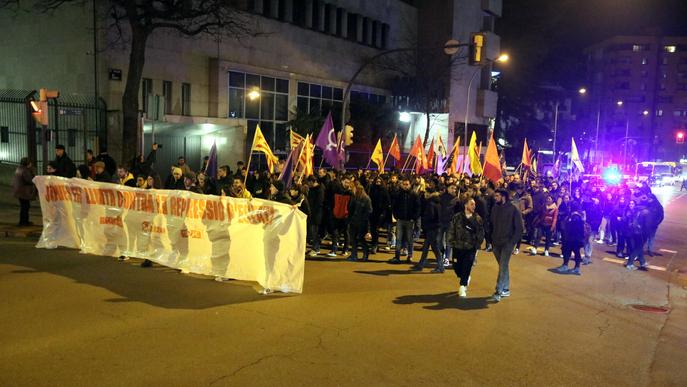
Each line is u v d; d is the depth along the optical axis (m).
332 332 7.32
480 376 6.10
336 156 17.53
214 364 6.01
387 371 6.08
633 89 115.19
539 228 15.02
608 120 117.06
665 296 10.77
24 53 25.84
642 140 93.88
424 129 47.72
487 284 10.96
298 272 9.34
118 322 7.31
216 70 28.77
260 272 9.54
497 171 19.02
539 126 71.81
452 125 47.41
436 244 11.94
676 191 55.50
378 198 13.91
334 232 13.45
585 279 11.99
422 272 11.86
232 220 9.85
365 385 5.66
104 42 23.34
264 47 32.22
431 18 47.56
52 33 24.62
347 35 40.12
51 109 19.42
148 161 17.56
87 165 15.92
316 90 37.19
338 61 38.81
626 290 11.12
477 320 8.32
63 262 10.81
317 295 9.27
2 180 19.83
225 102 29.50
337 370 6.02
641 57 114.19
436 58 46.50
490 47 51.84
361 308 8.61
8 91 23.25
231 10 27.70
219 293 9.04
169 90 26.80
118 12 23.48
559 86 94.62
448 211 12.05
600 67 118.38
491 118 53.34
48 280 9.36
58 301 8.15
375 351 6.69
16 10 25.86
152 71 25.72
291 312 8.16
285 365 6.08
